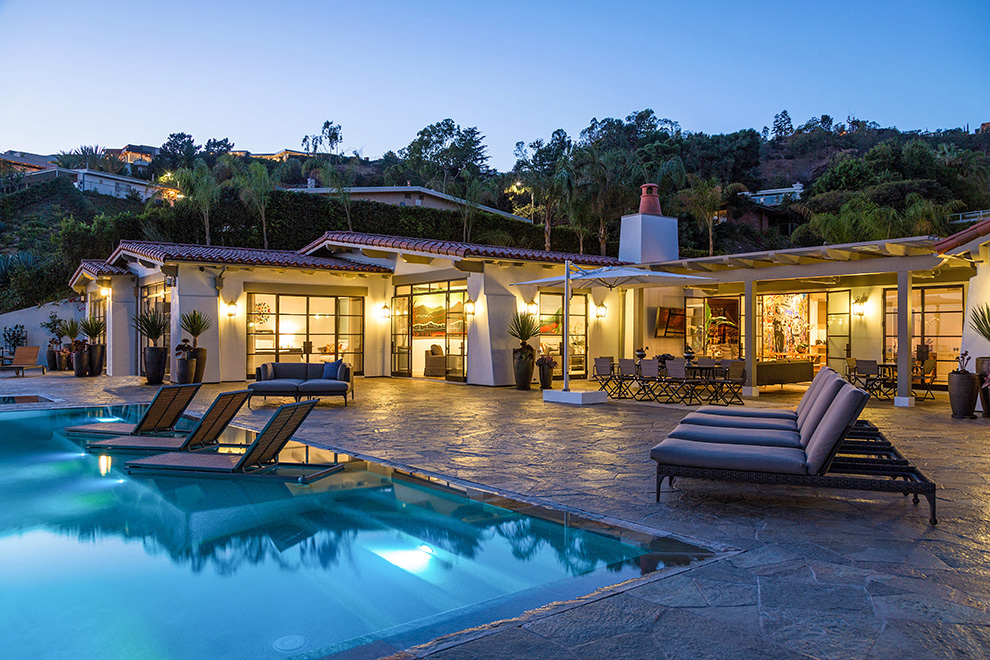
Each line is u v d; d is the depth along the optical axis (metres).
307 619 3.01
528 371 15.34
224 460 6.76
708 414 6.73
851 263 12.70
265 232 25.75
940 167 46.88
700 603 3.01
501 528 4.45
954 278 14.25
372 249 18.41
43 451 7.64
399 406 11.88
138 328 16.81
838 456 5.13
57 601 3.26
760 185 60.16
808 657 2.46
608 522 4.54
